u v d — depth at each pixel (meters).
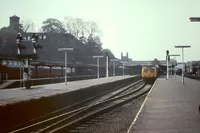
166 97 25.25
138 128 11.80
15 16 88.81
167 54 59.97
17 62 47.75
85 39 123.69
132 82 69.19
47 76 58.47
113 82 48.91
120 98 31.50
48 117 18.72
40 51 83.12
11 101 17.12
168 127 11.93
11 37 75.62
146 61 135.62
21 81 41.41
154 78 60.78
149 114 15.75
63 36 102.75
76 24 122.50
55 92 25.53
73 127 14.73
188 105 19.56
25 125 15.93
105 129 14.27
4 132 14.06
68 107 23.09
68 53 97.00
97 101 29.55
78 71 74.75
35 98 18.86
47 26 109.75
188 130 11.26
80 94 29.66
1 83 39.75
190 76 77.94
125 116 18.67
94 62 112.56
